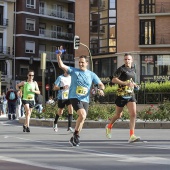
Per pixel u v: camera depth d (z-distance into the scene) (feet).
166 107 58.23
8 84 191.11
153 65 140.46
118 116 35.29
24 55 196.24
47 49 210.38
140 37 141.59
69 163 22.57
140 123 53.42
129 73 33.37
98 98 90.38
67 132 46.44
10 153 27.30
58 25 216.74
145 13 141.08
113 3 145.59
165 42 139.85
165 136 40.68
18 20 196.75
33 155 26.20
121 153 27.02
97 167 21.13
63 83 45.55
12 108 81.51
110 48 145.48
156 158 24.40
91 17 150.82
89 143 33.88
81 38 152.97
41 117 62.44
